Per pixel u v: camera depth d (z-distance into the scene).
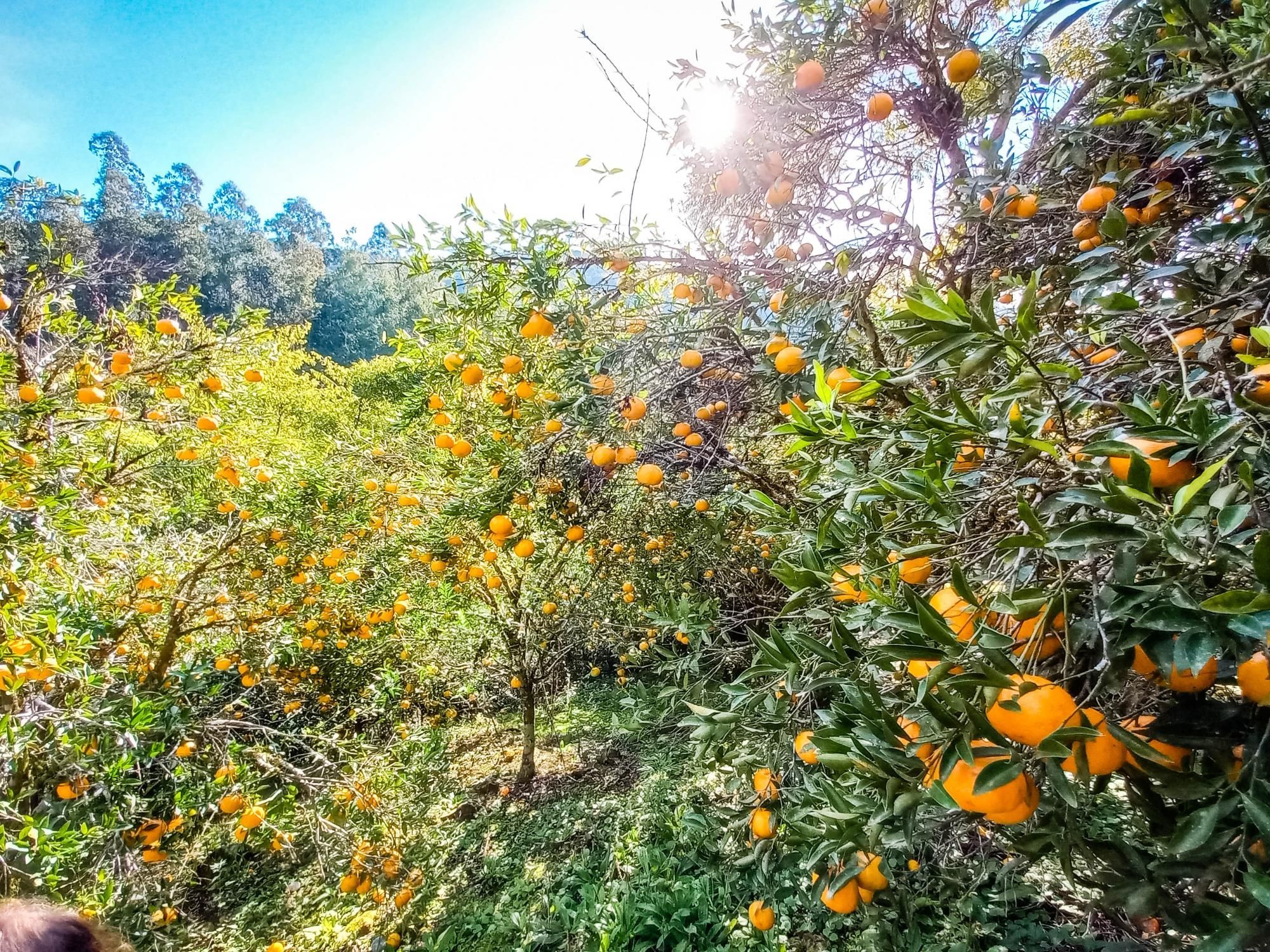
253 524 3.97
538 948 3.59
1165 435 0.77
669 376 2.76
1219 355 1.00
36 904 1.21
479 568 4.24
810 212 2.33
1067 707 0.75
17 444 2.36
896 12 1.81
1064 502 0.83
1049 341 1.27
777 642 1.31
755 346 2.55
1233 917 0.73
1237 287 1.14
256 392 4.32
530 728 6.04
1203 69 1.23
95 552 3.28
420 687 6.62
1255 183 1.19
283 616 4.50
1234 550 0.71
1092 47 2.46
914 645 0.81
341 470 4.21
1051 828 0.93
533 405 2.65
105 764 2.97
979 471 1.09
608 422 2.60
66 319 2.77
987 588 0.94
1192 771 0.79
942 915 2.66
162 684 3.91
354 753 4.45
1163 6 1.15
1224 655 0.81
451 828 5.31
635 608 5.59
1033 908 2.76
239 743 3.99
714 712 1.64
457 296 2.37
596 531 4.56
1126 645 0.74
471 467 3.50
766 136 2.14
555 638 6.13
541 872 4.48
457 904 4.35
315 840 3.77
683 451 3.12
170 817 4.00
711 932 3.24
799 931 3.05
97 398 2.72
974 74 1.77
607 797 5.30
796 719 1.55
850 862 1.10
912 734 1.02
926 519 1.05
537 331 2.30
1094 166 1.76
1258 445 0.77
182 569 4.09
